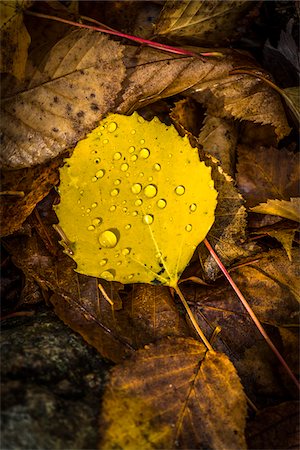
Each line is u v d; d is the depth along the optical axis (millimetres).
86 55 273
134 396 234
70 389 234
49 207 277
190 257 254
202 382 239
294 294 265
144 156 255
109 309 257
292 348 259
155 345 244
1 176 272
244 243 272
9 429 217
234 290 267
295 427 243
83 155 254
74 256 250
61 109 271
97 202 252
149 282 253
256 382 257
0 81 276
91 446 222
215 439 231
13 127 273
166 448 227
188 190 255
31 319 258
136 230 253
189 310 254
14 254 271
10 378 231
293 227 276
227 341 262
